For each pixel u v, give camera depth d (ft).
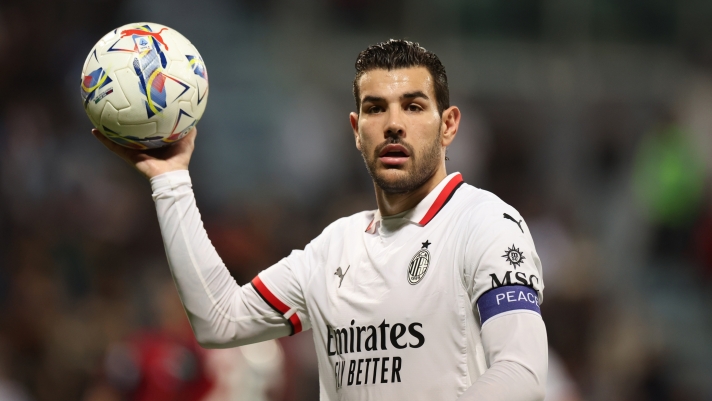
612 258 141.18
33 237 121.08
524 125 151.02
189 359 81.35
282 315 39.68
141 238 129.08
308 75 147.23
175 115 37.63
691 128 142.61
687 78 152.56
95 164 134.10
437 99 36.83
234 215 126.41
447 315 33.83
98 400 81.51
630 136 151.53
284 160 141.18
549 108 151.94
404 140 35.65
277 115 143.43
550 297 119.14
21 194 128.16
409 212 36.55
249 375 83.35
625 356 113.29
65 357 103.81
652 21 154.81
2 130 133.39
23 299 108.88
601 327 117.19
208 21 146.41
